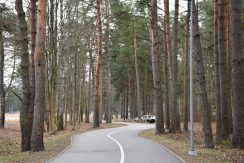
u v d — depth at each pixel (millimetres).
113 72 72375
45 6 19516
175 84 33438
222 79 24344
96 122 45062
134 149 20453
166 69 36406
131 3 52531
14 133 36969
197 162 15523
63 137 30062
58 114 41219
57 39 36000
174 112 33312
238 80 20234
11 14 38250
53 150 19688
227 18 31453
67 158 16297
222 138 24328
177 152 19016
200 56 20531
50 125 35750
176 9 33562
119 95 89500
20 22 19703
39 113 19406
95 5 44750
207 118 21172
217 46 26844
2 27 38438
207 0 41312
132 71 70938
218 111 25453
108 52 56562
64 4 37781
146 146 22219
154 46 32906
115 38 58531
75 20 40750
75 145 22875
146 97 74812
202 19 47812
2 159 16281
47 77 35219
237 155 18266
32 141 19453
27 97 20172
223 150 20062
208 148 20953
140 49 62281
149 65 66938
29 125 20312
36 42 19484
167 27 35250
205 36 48969
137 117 72688
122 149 20453
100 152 18875
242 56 20203
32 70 21172
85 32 45125
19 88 55812
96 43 54250
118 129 42750
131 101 77125
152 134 32875
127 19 41500
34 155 17484
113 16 42938
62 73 44156
